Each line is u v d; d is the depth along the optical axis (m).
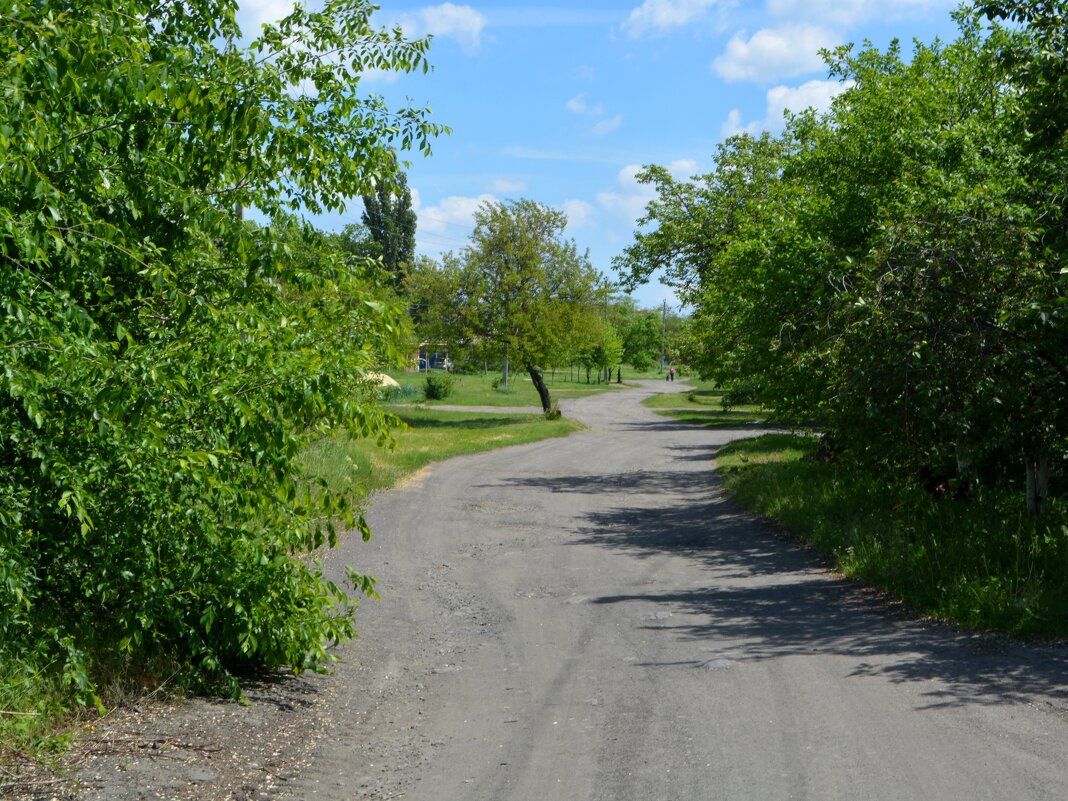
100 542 6.34
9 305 5.41
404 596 11.23
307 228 7.46
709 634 8.91
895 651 7.86
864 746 5.53
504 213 47.47
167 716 6.20
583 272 48.62
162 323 6.82
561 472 25.86
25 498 5.99
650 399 72.31
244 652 6.80
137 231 6.80
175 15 7.61
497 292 47.88
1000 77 15.19
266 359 6.29
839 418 12.38
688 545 14.55
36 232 5.49
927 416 10.18
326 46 8.12
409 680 7.84
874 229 15.22
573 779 5.29
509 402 66.69
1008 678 6.89
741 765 5.32
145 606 6.43
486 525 16.73
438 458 28.66
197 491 6.32
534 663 8.19
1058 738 5.52
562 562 13.31
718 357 32.09
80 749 5.41
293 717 6.65
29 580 6.01
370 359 7.12
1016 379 10.27
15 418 5.82
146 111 6.84
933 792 4.79
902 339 10.26
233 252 7.04
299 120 7.34
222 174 7.40
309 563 12.84
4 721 5.37
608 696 6.98
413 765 5.70
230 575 6.66
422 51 8.18
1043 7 11.49
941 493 13.84
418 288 47.84
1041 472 12.29
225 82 6.62
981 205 10.51
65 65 5.61
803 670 7.39
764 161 31.41
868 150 16.12
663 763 5.44
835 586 10.94
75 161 6.18
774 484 18.45
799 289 15.75
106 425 5.56
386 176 8.16
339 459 20.06
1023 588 9.03
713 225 31.97
